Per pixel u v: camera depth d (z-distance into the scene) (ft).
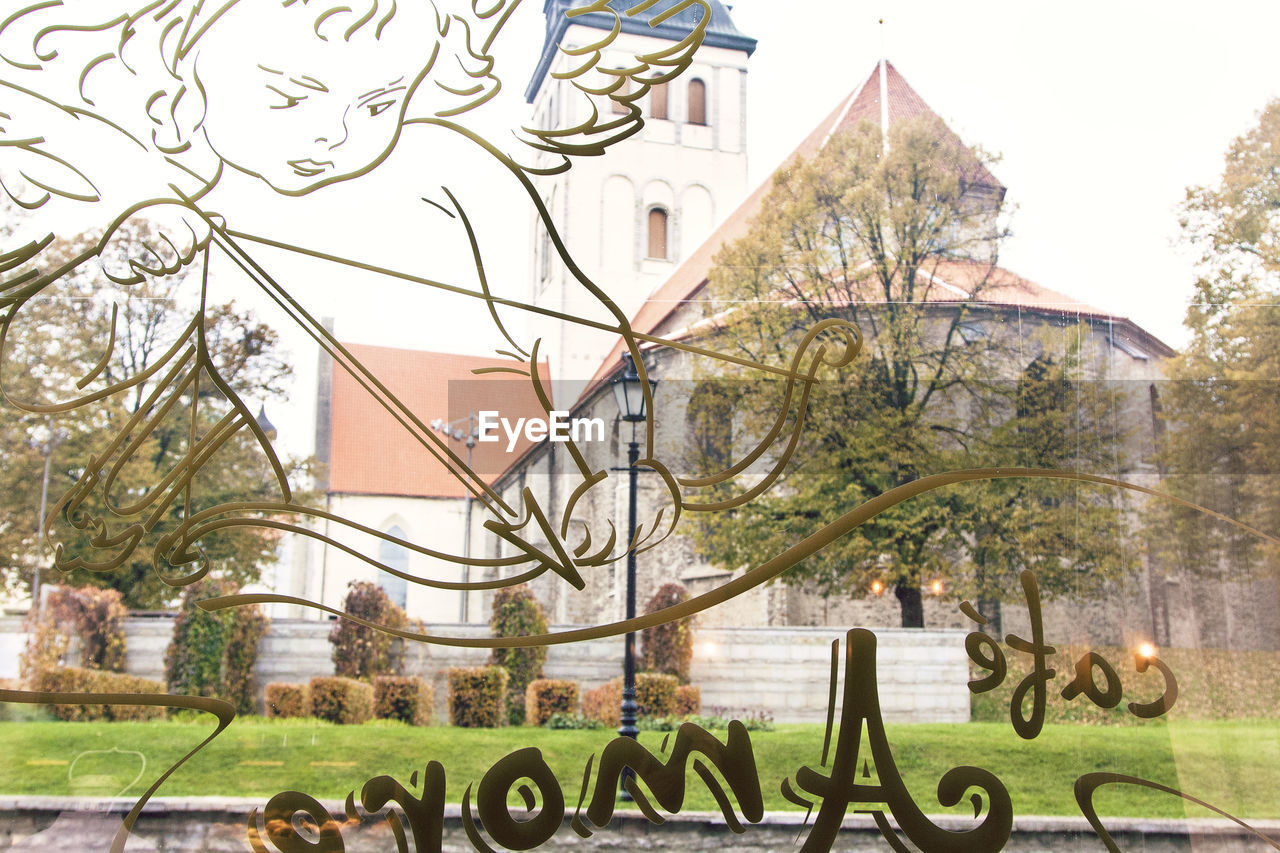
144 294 49.47
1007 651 38.40
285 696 37.50
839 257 53.06
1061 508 29.71
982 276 50.29
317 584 76.13
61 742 29.71
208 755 29.09
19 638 37.81
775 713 38.52
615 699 37.32
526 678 38.68
